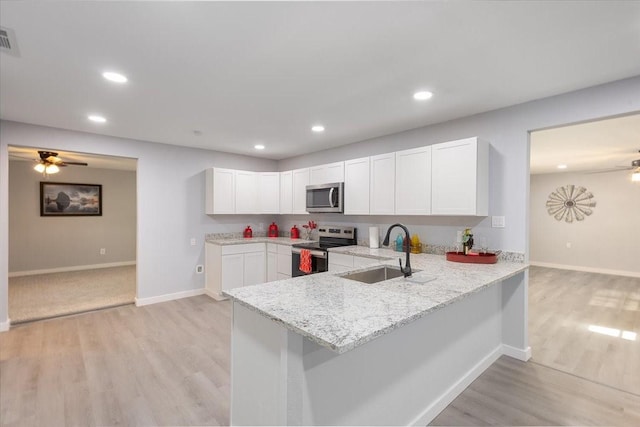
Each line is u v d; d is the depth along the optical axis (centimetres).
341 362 156
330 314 147
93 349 304
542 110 277
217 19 167
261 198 529
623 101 237
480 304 267
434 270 254
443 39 187
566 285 577
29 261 641
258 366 167
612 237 695
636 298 491
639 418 209
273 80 244
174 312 412
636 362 284
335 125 363
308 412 141
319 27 175
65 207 678
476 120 320
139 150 440
